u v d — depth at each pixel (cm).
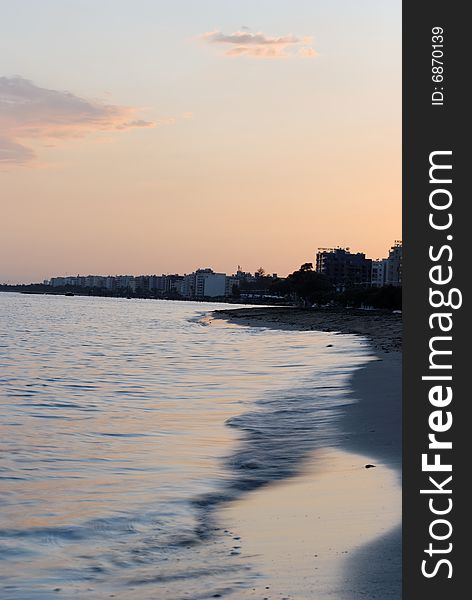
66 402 2616
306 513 1153
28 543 1051
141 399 2705
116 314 15912
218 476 1459
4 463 1587
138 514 1194
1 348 5406
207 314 17200
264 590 824
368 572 870
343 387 2842
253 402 2575
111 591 860
